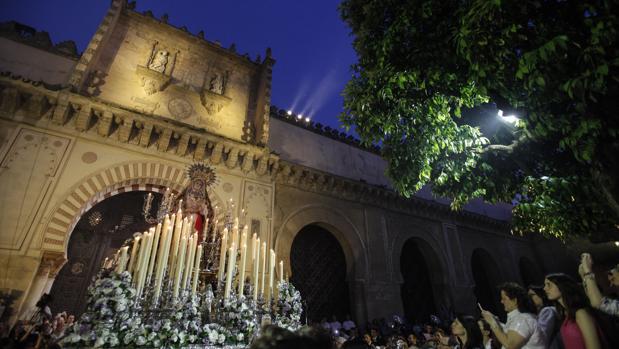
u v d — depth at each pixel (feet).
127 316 13.99
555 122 14.89
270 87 45.32
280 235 38.68
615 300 10.79
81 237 42.14
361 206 48.80
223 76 44.68
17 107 29.27
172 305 15.43
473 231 62.34
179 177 34.04
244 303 17.34
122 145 32.83
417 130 21.67
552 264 66.85
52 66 34.37
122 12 40.09
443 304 50.88
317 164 49.01
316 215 43.34
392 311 43.47
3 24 33.99
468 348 13.78
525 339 10.62
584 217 18.06
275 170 40.81
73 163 29.99
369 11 20.79
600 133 13.87
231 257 18.65
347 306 44.14
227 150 37.68
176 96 39.32
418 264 54.80
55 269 26.81
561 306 11.25
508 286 12.26
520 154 19.93
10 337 20.80
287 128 49.16
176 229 18.25
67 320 25.86
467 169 21.40
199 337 15.08
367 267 44.57
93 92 33.99
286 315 19.75
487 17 13.64
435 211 57.41
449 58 17.31
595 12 12.32
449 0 17.07
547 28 13.33
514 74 15.29
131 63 38.19
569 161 19.31
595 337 8.76
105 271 15.61
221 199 35.47
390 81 18.54
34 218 26.91
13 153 27.94
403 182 23.67
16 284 24.58
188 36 43.60
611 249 54.29
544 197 18.19
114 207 45.29
